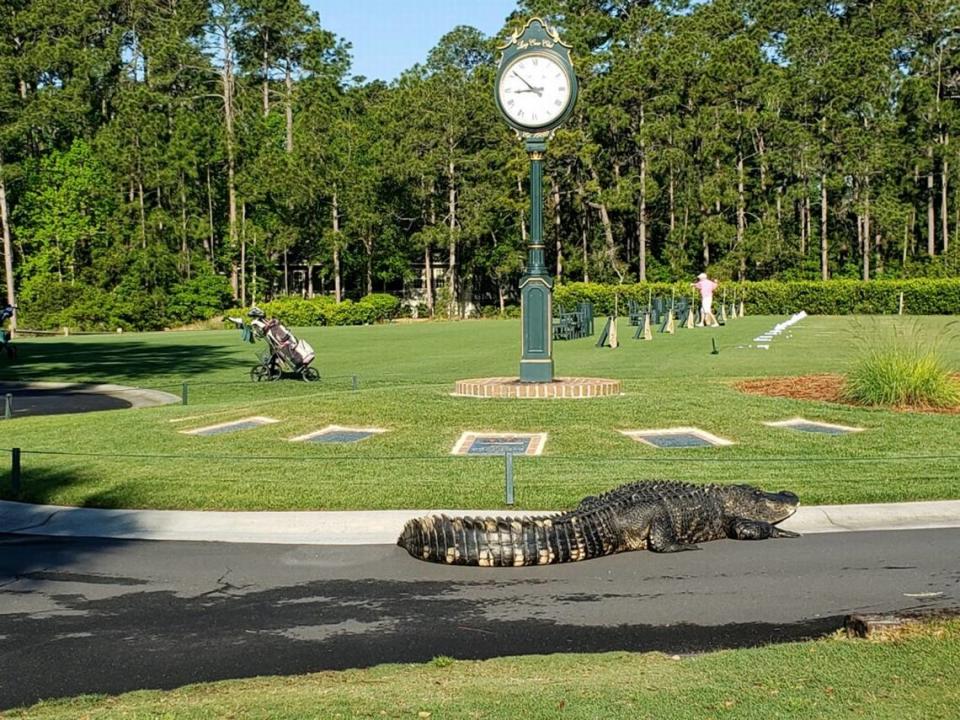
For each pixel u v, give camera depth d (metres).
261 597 8.29
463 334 49.94
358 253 80.25
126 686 6.23
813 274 73.00
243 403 19.70
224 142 74.38
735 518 10.01
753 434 14.81
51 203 70.06
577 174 76.56
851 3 87.19
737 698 5.52
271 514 11.05
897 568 8.80
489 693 5.78
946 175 74.00
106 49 81.31
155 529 10.82
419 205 80.00
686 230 73.81
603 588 8.39
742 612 7.62
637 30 76.19
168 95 80.56
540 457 13.18
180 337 54.12
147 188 72.31
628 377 22.58
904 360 17.83
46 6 69.88
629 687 5.79
